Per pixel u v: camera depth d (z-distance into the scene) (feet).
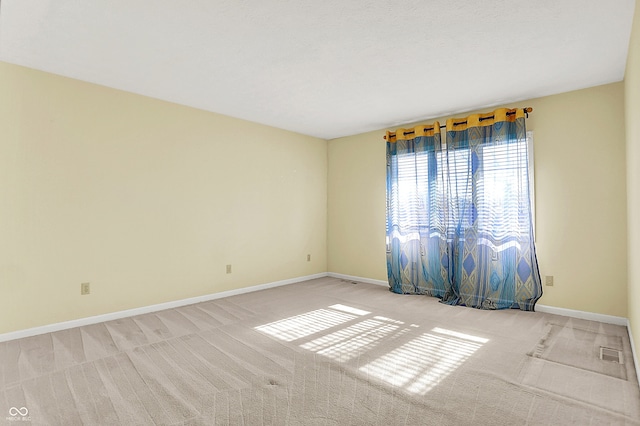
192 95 12.61
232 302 14.10
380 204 17.53
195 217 14.10
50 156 10.54
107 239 11.71
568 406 6.52
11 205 9.87
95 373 7.81
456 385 7.34
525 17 7.56
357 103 13.44
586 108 11.76
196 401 6.68
